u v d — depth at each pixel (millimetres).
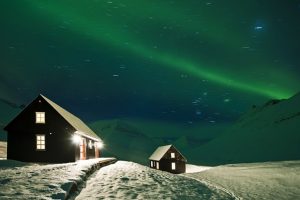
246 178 31062
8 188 12648
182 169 67250
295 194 22688
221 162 177500
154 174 23219
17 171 18062
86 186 16000
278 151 159625
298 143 159625
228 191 21578
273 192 23344
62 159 33500
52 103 37125
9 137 33938
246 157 172750
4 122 134625
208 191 18484
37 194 11758
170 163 67000
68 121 34375
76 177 16094
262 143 183500
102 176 19844
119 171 23188
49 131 34062
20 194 11711
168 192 16266
